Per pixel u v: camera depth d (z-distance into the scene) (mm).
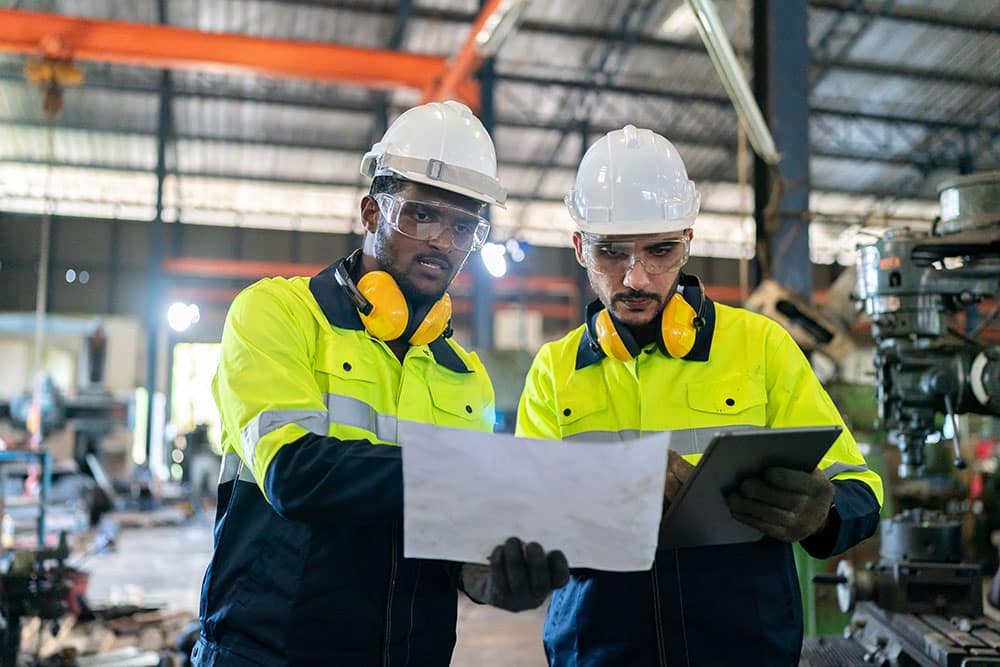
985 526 7090
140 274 15961
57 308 15523
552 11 13070
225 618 1336
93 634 4676
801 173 3760
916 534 2299
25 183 15617
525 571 1068
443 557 1079
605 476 1050
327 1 12445
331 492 1164
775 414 1557
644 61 14211
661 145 1593
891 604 2238
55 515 8570
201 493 12891
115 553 8102
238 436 1328
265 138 15289
